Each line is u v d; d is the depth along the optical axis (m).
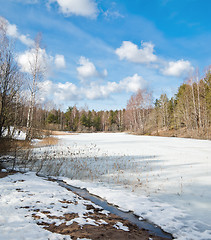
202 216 3.47
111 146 14.69
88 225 2.87
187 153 10.36
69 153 11.44
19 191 4.05
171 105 44.28
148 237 2.72
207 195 4.46
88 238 2.38
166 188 5.23
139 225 3.21
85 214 3.39
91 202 4.24
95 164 8.69
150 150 12.05
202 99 28.61
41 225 2.60
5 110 7.18
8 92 7.22
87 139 22.47
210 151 10.91
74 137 26.52
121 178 6.53
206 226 3.08
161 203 4.21
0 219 2.52
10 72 7.09
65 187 5.58
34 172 7.00
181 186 5.21
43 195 4.04
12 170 6.75
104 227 2.89
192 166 7.33
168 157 9.44
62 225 2.72
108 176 6.85
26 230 2.30
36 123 16.59
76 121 60.78
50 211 3.19
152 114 43.78
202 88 29.31
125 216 3.60
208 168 6.85
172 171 6.84
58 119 60.53
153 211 3.77
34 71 14.76
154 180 6.03
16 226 2.38
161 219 3.40
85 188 5.54
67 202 3.89
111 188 5.48
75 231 2.56
